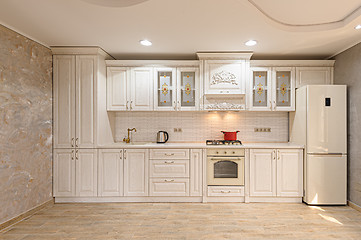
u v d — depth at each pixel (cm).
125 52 382
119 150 366
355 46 335
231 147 364
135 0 223
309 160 348
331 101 345
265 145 369
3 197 274
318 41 325
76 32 298
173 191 367
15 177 291
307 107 349
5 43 274
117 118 431
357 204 332
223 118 429
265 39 318
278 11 251
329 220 298
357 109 331
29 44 312
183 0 218
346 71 354
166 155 368
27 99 309
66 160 362
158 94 393
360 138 324
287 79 392
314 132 347
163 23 270
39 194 333
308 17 266
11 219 285
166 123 431
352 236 257
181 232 267
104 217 310
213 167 366
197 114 430
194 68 389
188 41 328
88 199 367
